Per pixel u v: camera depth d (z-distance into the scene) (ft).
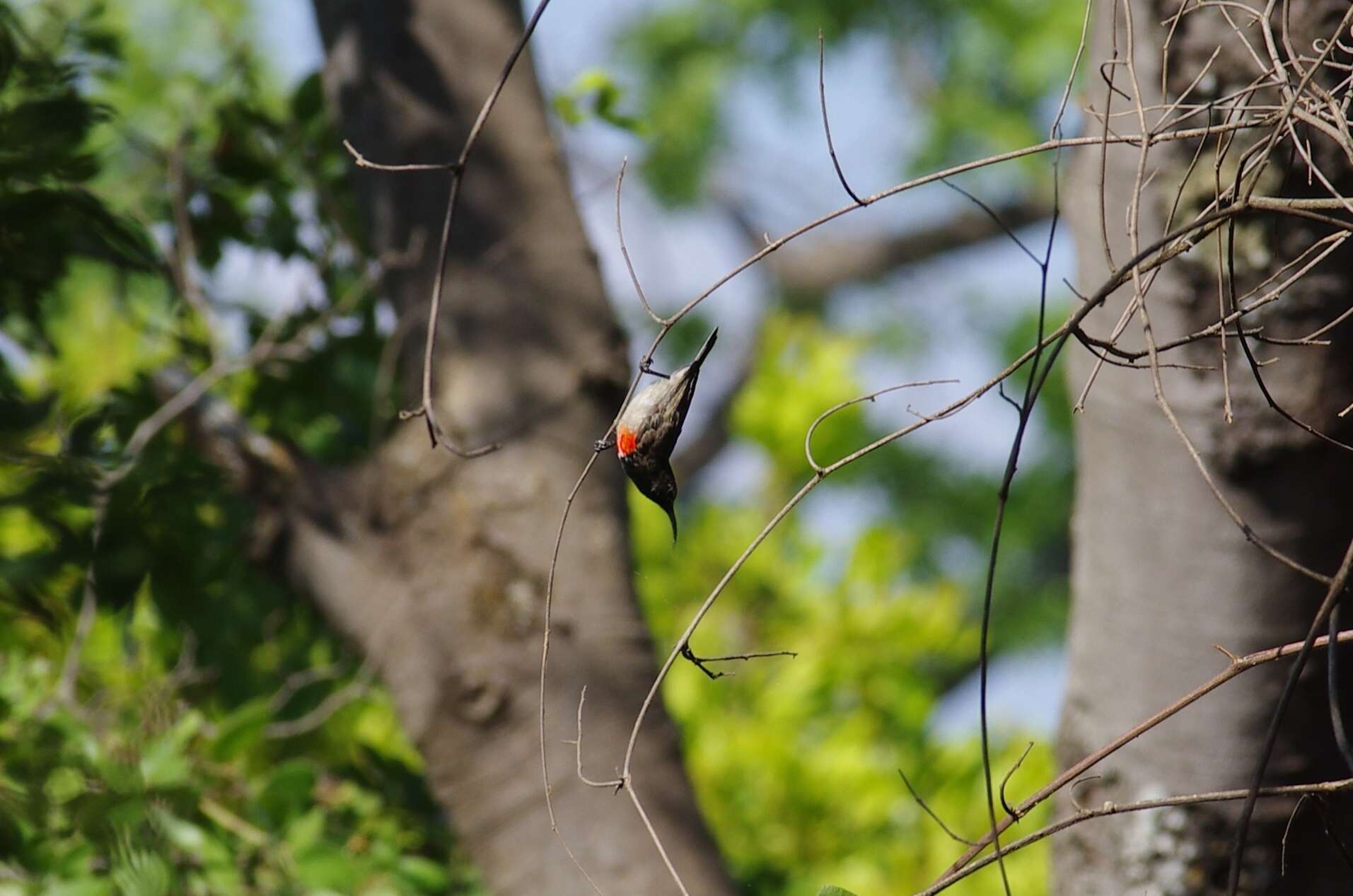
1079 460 19.22
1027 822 31.40
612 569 20.70
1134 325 17.34
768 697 33.50
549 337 21.08
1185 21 16.20
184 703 24.95
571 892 19.44
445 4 21.68
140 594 24.57
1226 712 17.44
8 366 21.53
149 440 22.30
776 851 31.19
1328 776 17.35
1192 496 17.33
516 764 19.89
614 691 20.15
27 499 20.40
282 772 22.89
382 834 24.20
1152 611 17.84
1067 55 65.82
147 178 27.07
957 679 62.54
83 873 19.81
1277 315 16.31
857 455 12.55
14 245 19.83
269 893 22.03
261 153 27.61
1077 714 18.90
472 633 20.16
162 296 27.40
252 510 21.38
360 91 21.72
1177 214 16.51
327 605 20.98
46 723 20.51
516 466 20.58
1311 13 15.49
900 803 32.01
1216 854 17.54
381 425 22.66
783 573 36.91
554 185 21.70
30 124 19.60
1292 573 17.10
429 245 21.31
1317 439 16.58
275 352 24.00
